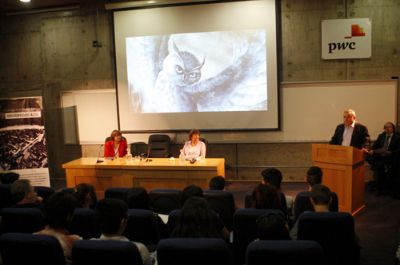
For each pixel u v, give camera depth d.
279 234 2.09
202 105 7.07
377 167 5.91
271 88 6.79
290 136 6.86
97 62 7.50
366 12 6.45
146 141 7.38
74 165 5.66
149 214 2.86
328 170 5.04
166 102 7.21
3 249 2.25
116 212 2.30
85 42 7.52
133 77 7.30
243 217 2.79
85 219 3.02
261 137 6.94
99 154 7.67
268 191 2.96
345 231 2.59
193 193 3.04
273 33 6.68
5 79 7.99
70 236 2.46
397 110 6.49
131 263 2.09
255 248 1.92
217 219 2.42
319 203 2.85
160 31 7.10
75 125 7.71
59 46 7.64
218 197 3.55
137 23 7.18
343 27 6.51
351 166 4.76
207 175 5.25
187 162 5.50
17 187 3.33
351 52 6.52
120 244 2.09
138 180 5.50
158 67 7.18
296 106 6.79
